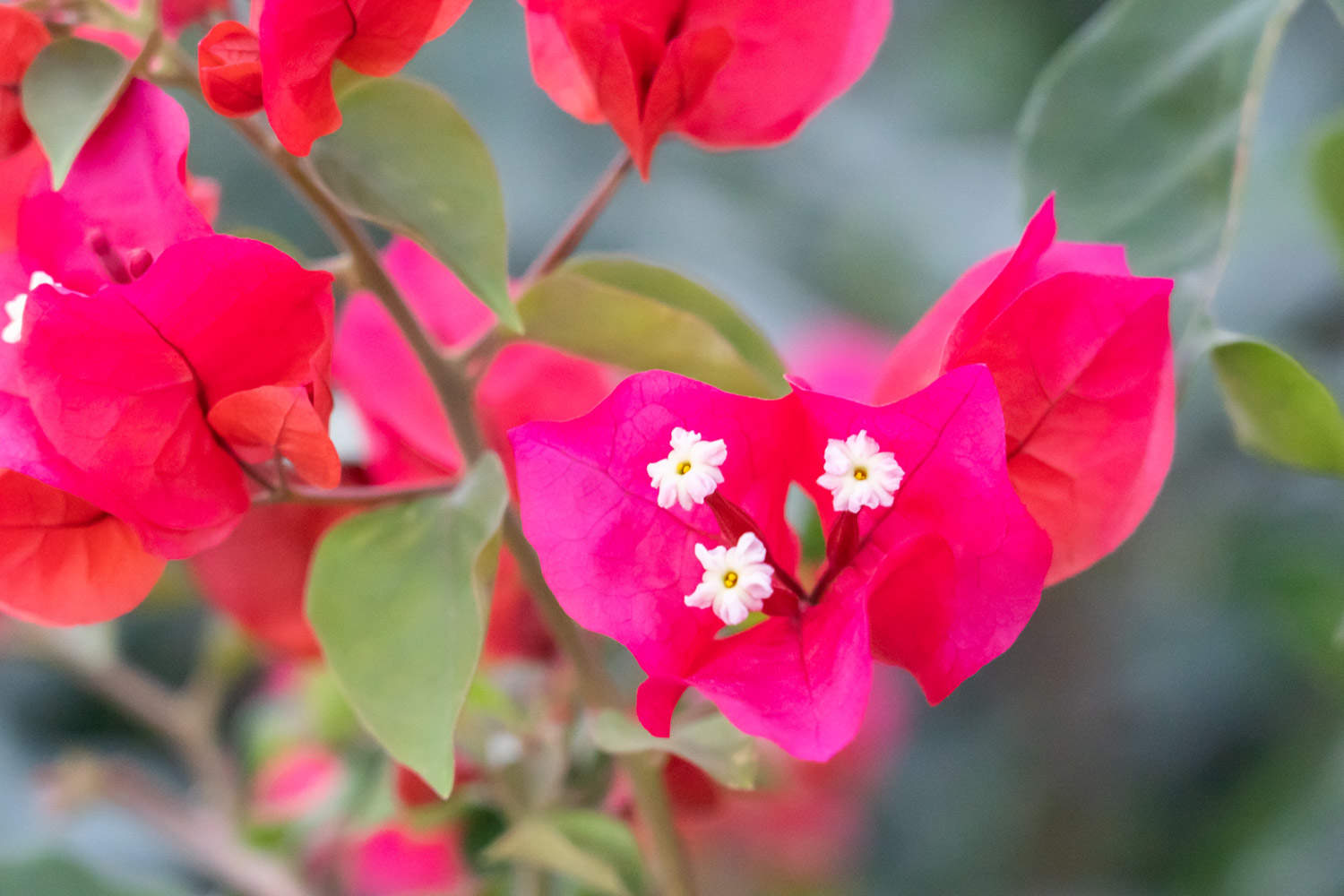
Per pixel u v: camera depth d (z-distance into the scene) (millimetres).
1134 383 367
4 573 373
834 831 603
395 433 439
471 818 445
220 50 365
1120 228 409
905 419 359
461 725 432
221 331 364
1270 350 390
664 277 398
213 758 497
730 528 364
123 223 372
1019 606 357
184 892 452
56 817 577
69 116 365
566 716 431
